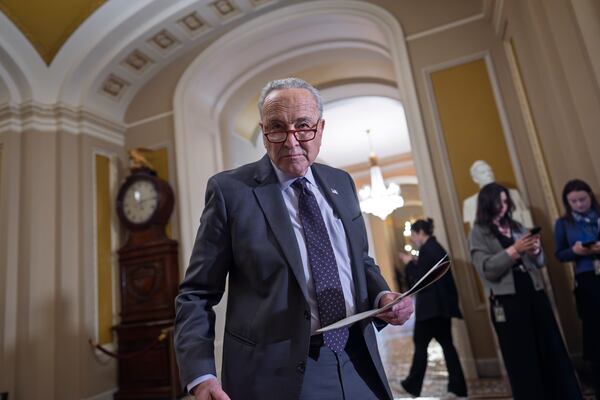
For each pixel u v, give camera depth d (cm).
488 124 400
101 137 527
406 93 427
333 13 488
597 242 226
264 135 118
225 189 119
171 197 497
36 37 466
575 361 339
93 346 454
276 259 108
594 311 232
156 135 544
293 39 545
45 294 449
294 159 115
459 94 414
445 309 311
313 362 105
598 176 238
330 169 138
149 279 472
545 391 222
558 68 267
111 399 463
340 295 111
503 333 233
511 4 333
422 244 347
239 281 116
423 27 441
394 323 110
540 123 340
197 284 114
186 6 478
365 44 542
